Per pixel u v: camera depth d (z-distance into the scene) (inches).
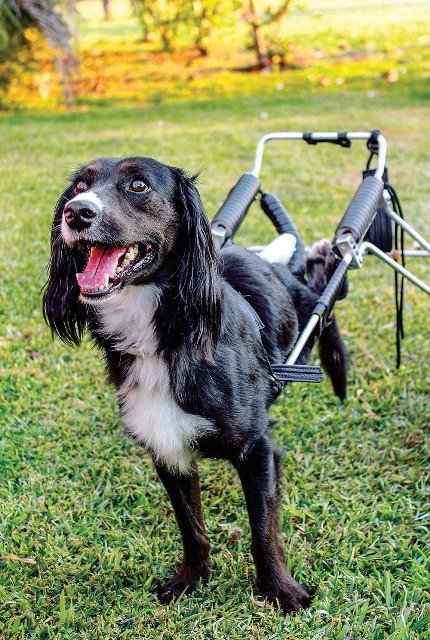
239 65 671.8
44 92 557.6
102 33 912.9
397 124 425.4
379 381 171.5
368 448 149.9
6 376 177.0
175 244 106.9
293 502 134.8
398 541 123.9
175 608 113.6
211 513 135.3
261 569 114.0
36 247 252.1
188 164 350.9
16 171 350.6
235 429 106.7
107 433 157.9
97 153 377.4
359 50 722.2
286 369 113.0
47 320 118.7
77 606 114.7
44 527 130.8
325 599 112.6
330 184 321.4
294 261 141.4
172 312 105.0
